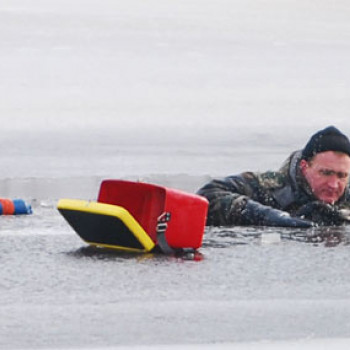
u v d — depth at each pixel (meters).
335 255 28.42
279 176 33.00
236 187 32.75
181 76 64.62
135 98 57.94
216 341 21.03
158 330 21.62
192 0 99.00
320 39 78.69
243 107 55.59
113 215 28.05
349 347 20.89
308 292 24.69
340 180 32.31
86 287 24.80
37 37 77.00
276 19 88.12
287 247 29.27
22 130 48.81
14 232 31.09
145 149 44.88
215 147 45.53
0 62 67.88
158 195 28.75
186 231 28.45
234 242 29.81
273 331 21.73
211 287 24.95
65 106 55.41
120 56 70.81
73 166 41.12
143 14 88.56
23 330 21.55
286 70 66.88
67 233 30.98
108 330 21.59
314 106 55.81
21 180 37.97
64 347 20.55
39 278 25.61
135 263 27.12
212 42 76.38
